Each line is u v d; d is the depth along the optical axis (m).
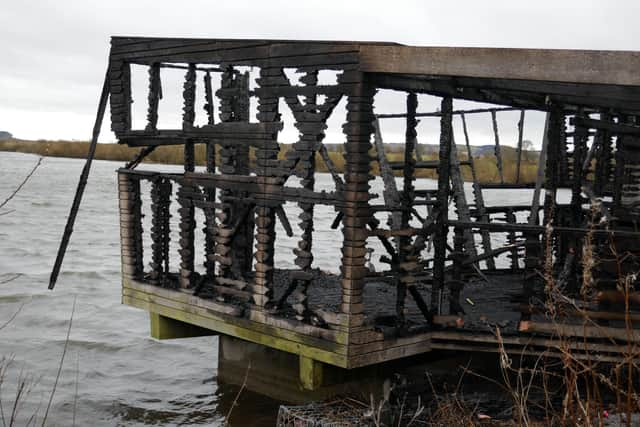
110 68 10.23
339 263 23.98
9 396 10.84
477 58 6.51
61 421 9.98
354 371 8.41
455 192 12.06
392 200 11.59
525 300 7.87
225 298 9.23
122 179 10.63
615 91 6.43
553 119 9.62
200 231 31.47
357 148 7.34
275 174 8.29
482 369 8.95
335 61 7.47
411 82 7.57
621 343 7.57
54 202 43.75
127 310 16.81
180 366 12.59
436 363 8.95
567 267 9.69
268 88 8.26
